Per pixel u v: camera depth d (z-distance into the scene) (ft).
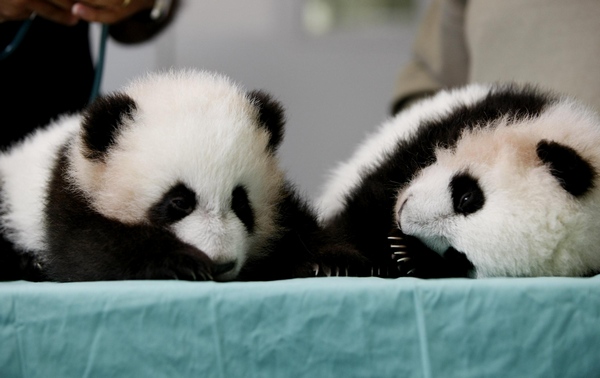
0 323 7.83
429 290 7.81
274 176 12.08
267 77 27.66
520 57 16.06
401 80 20.15
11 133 18.75
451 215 11.74
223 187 10.39
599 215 10.88
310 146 28.12
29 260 12.22
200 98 11.37
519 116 12.63
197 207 10.33
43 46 18.81
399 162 13.64
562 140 11.61
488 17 16.78
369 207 13.43
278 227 12.18
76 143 11.64
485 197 11.42
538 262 10.88
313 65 27.73
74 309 7.79
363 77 27.94
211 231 10.09
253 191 11.21
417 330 7.75
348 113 28.07
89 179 10.93
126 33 18.67
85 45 19.88
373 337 7.75
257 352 7.73
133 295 7.79
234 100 11.57
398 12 28.14
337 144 28.12
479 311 7.78
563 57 15.16
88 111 11.14
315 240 12.34
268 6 27.35
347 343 7.74
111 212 10.62
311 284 7.89
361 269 11.85
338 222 13.62
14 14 15.01
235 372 7.72
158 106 11.16
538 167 11.28
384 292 7.79
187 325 7.72
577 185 10.79
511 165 11.42
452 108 13.94
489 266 11.14
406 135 14.17
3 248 12.39
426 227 11.83
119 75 26.66
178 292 7.77
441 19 19.24
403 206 12.25
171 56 27.07
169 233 10.25
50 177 11.73
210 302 7.73
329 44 27.76
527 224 10.84
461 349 7.75
